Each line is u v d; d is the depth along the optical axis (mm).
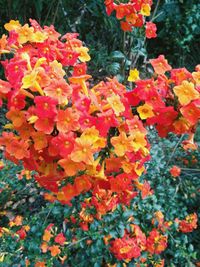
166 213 2934
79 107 1589
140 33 3340
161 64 1854
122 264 2566
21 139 1733
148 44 5449
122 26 3008
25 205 3277
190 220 2881
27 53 1787
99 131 1631
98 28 5203
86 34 5223
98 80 4738
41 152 1745
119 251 2438
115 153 1757
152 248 2619
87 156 1564
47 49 1864
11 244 2680
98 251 2555
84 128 1585
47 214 2916
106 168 1794
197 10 5047
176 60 5426
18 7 4434
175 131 1814
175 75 1800
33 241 2652
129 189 2020
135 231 2564
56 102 1519
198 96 1645
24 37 1829
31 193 3314
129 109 1770
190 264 2766
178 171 3094
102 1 4750
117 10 2775
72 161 1596
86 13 5188
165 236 2684
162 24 5328
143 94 1729
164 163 3225
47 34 1955
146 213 2768
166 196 3035
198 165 3490
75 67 1996
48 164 1778
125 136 1671
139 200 2762
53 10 4668
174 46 5301
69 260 2684
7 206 3287
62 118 1542
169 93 1802
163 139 3574
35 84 1553
